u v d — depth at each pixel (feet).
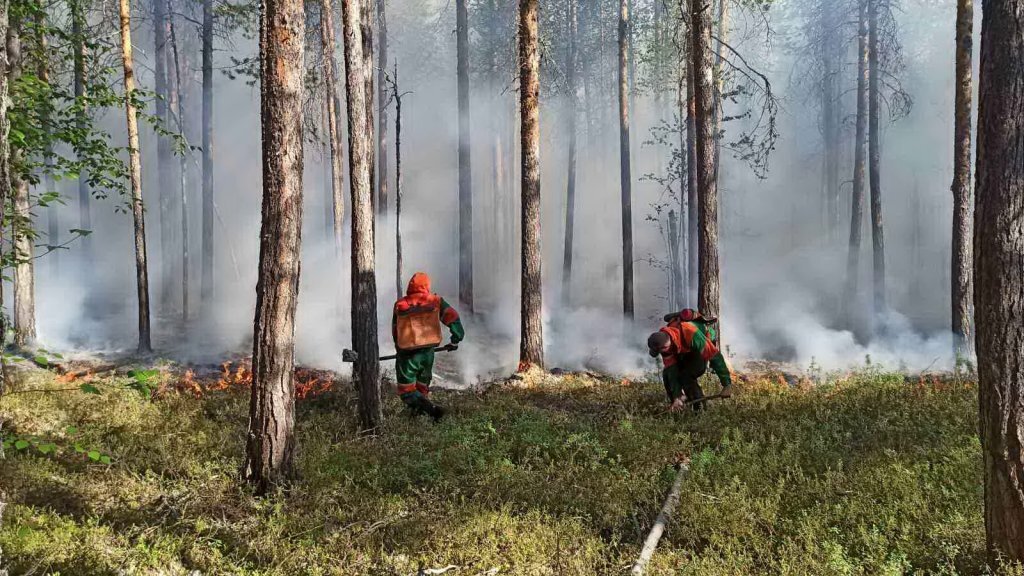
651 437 22.45
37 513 15.98
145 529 15.57
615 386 32.71
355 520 16.87
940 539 14.32
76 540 14.71
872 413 24.20
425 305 27.02
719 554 14.97
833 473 17.90
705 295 35.40
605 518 16.66
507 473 19.20
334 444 22.77
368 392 24.63
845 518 15.85
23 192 37.73
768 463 19.10
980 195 12.39
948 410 22.88
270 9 17.85
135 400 26.68
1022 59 11.82
